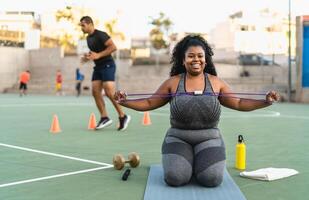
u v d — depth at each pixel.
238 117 13.42
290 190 4.53
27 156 6.41
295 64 24.16
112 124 10.91
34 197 4.22
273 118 13.09
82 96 29.50
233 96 4.96
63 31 45.75
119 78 33.72
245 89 27.33
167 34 49.50
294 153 6.84
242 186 4.68
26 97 27.08
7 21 38.88
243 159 5.57
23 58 37.84
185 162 4.57
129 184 4.75
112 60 9.31
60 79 31.25
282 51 41.59
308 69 22.25
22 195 4.29
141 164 5.88
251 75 34.59
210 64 5.09
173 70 5.17
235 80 30.81
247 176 5.05
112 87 9.34
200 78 4.94
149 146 7.48
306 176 5.18
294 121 12.12
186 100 4.76
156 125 10.92
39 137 8.49
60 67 37.25
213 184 4.53
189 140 4.84
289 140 8.30
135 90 32.25
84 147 7.31
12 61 36.94
